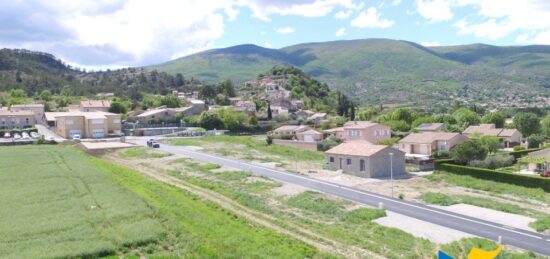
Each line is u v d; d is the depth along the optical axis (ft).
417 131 369.71
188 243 102.01
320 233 117.19
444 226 125.18
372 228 123.03
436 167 208.54
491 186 178.60
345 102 615.98
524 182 174.40
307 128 398.42
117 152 286.66
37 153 264.93
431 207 146.92
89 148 294.05
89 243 97.76
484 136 310.65
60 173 190.39
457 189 178.40
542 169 204.33
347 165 211.82
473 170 191.72
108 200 139.13
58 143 335.47
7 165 214.90
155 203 140.36
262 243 104.83
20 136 375.45
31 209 127.95
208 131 433.89
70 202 136.46
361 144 220.84
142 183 176.55
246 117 493.36
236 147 307.17
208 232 112.06
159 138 375.66
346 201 154.30
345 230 121.08
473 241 110.63
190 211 131.95
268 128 477.36
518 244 110.22
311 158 264.93
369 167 201.05
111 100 617.62
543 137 332.80
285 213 138.31
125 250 96.78
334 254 100.94
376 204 150.41
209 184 181.16
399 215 136.56
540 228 121.08
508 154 237.04
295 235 115.55
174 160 247.29
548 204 154.10
